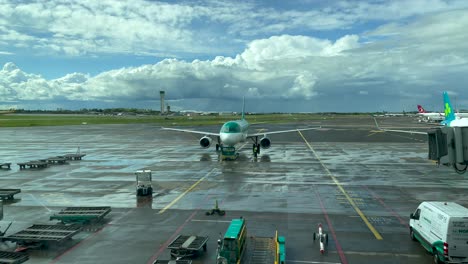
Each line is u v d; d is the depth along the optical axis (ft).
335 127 441.68
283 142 271.08
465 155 43.98
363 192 111.14
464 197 104.78
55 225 77.92
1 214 76.18
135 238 73.82
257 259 62.18
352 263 61.21
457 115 376.48
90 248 68.85
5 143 273.95
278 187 118.62
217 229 78.69
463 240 56.54
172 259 63.36
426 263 61.21
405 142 268.21
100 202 101.76
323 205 96.63
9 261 58.85
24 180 133.90
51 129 433.48
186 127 419.13
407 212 90.12
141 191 108.27
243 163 170.30
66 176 141.38
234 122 184.85
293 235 74.33
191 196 107.55
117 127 461.78
